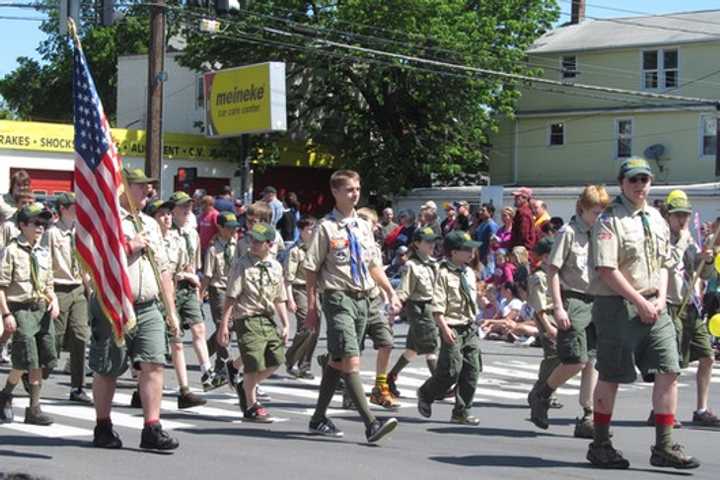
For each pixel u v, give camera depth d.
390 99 50.75
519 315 23.45
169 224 14.31
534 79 42.75
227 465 9.62
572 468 9.80
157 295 10.07
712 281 15.98
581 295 11.67
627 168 9.52
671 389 9.54
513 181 58.94
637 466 9.99
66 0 21.33
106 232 9.55
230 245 16.30
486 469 9.70
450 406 14.63
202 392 15.22
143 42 71.19
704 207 42.50
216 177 48.62
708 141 52.88
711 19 55.25
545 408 12.12
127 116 58.41
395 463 9.90
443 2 48.62
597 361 9.70
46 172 42.16
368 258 11.09
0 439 10.87
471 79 48.44
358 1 47.88
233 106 45.69
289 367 16.92
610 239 9.37
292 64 50.47
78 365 13.84
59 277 13.65
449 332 12.54
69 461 9.67
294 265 16.42
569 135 57.09
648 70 54.59
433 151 51.50
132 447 10.49
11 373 11.91
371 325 14.17
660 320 9.50
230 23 47.41
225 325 12.52
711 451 11.17
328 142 51.66
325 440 11.23
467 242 12.50
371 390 15.84
